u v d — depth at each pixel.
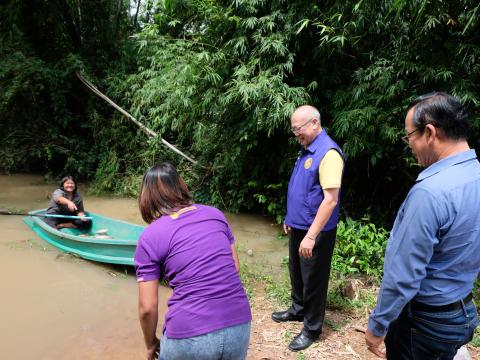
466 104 3.97
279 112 4.71
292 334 3.02
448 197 1.30
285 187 6.00
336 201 2.50
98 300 3.73
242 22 4.93
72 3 9.73
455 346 1.47
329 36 4.50
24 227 5.69
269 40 4.70
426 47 4.08
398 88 4.12
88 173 8.76
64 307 3.59
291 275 3.07
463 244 1.33
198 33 5.88
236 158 6.23
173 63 5.96
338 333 3.02
